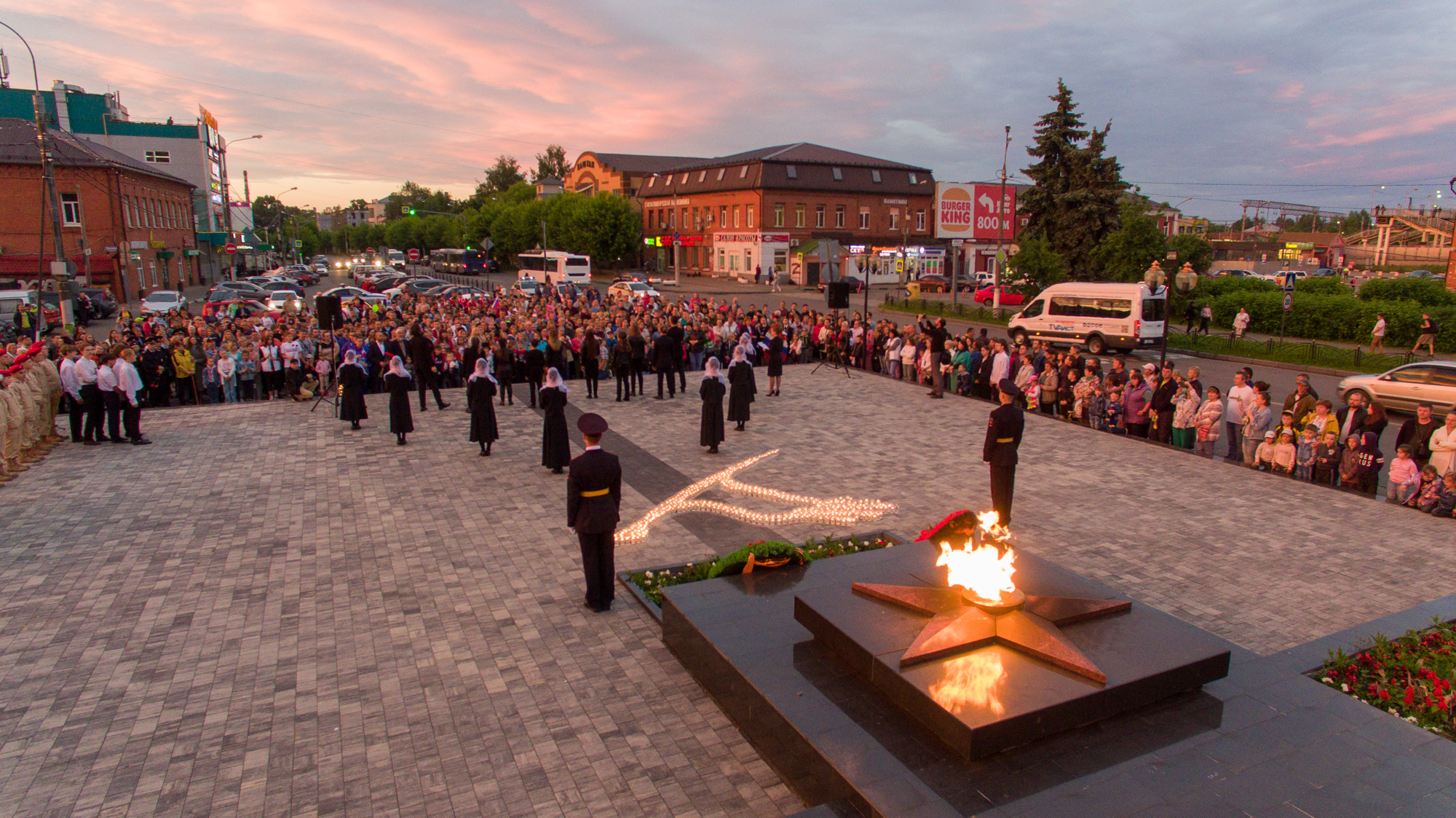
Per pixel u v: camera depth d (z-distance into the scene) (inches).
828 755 182.2
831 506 431.2
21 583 329.1
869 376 881.5
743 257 2357.3
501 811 193.9
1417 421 453.1
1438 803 166.9
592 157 3277.6
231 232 2359.7
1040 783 172.1
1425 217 3376.0
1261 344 1086.4
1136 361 1043.3
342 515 416.5
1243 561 353.1
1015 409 383.2
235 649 274.8
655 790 201.3
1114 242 1355.8
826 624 231.8
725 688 231.5
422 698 244.4
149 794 199.8
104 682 253.1
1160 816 161.9
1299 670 236.8
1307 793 169.9
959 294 2097.7
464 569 345.7
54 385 574.2
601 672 259.4
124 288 1668.3
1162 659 207.6
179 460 527.5
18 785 202.1
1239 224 5118.1
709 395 542.0
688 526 401.1
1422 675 233.3
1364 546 370.3
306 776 207.5
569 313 1079.6
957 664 204.7
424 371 689.6
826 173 2332.7
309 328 836.6
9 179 1573.6
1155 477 486.6
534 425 636.7
